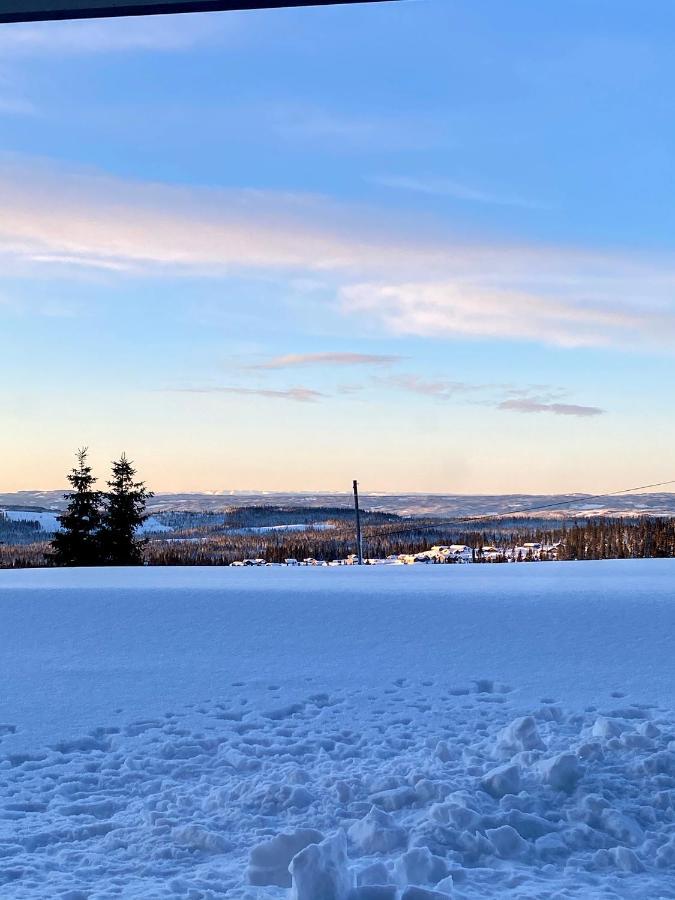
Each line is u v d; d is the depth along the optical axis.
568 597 15.23
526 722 7.99
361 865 5.60
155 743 9.12
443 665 12.12
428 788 6.74
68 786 7.82
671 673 11.35
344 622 14.11
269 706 10.52
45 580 22.14
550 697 10.66
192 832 6.27
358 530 60.72
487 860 5.73
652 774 7.03
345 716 10.03
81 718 10.12
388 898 4.89
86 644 13.28
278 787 7.07
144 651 12.91
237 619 14.42
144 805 7.27
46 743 9.26
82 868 5.87
